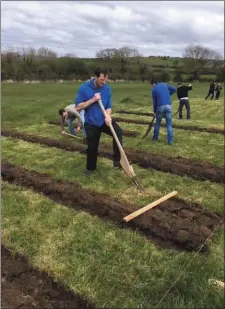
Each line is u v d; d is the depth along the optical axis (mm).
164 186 6762
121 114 16250
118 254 4430
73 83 51250
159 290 3805
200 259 4438
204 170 7582
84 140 9875
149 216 5258
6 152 8953
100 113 6684
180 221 5242
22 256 4355
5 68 48031
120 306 3600
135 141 10250
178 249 4688
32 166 7852
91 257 4344
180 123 14016
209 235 4941
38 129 11930
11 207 5613
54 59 56062
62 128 10836
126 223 5230
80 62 56781
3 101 22375
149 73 59031
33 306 3541
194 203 6090
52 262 4227
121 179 7008
